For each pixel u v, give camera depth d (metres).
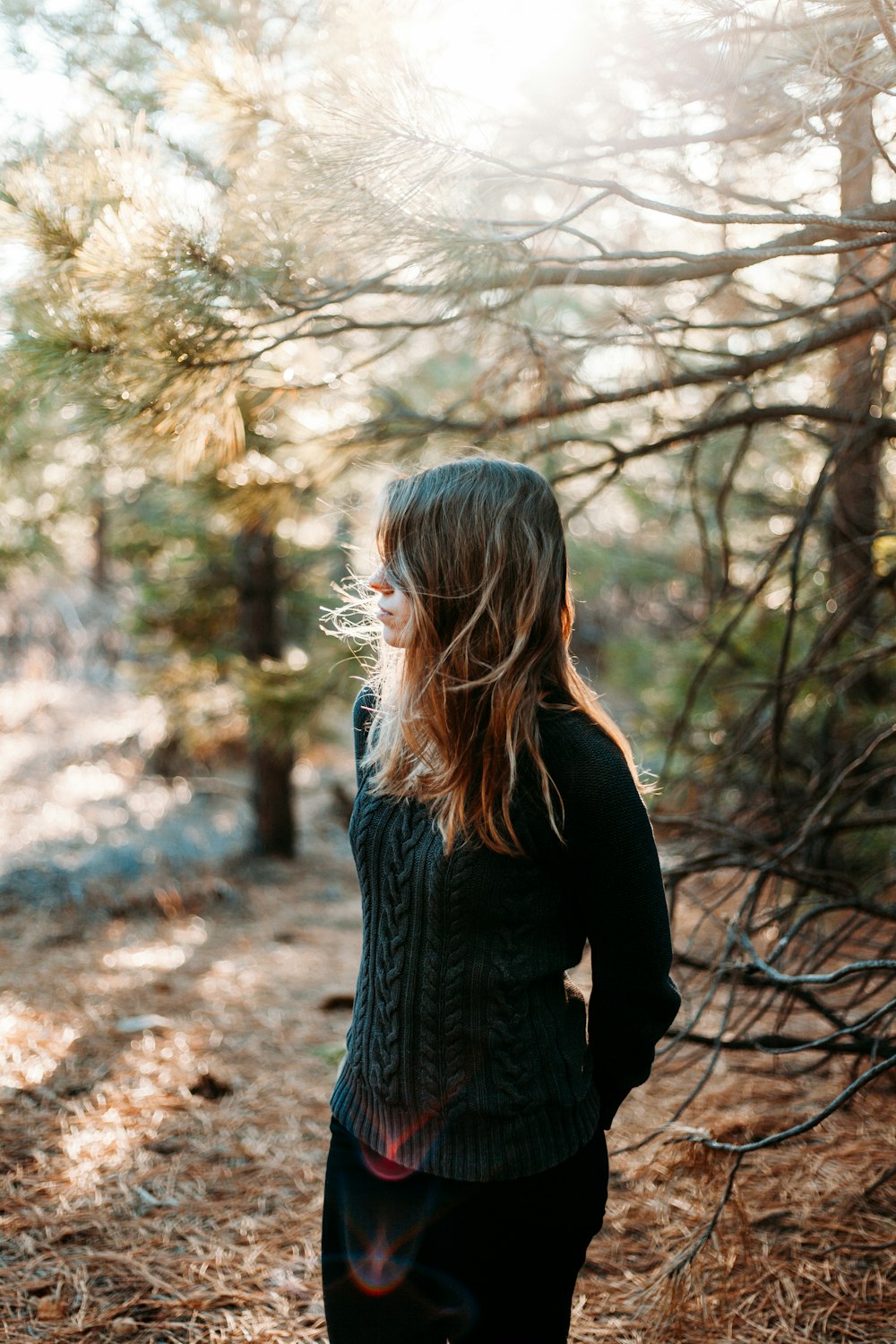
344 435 2.79
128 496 5.93
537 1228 1.18
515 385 2.66
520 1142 1.14
